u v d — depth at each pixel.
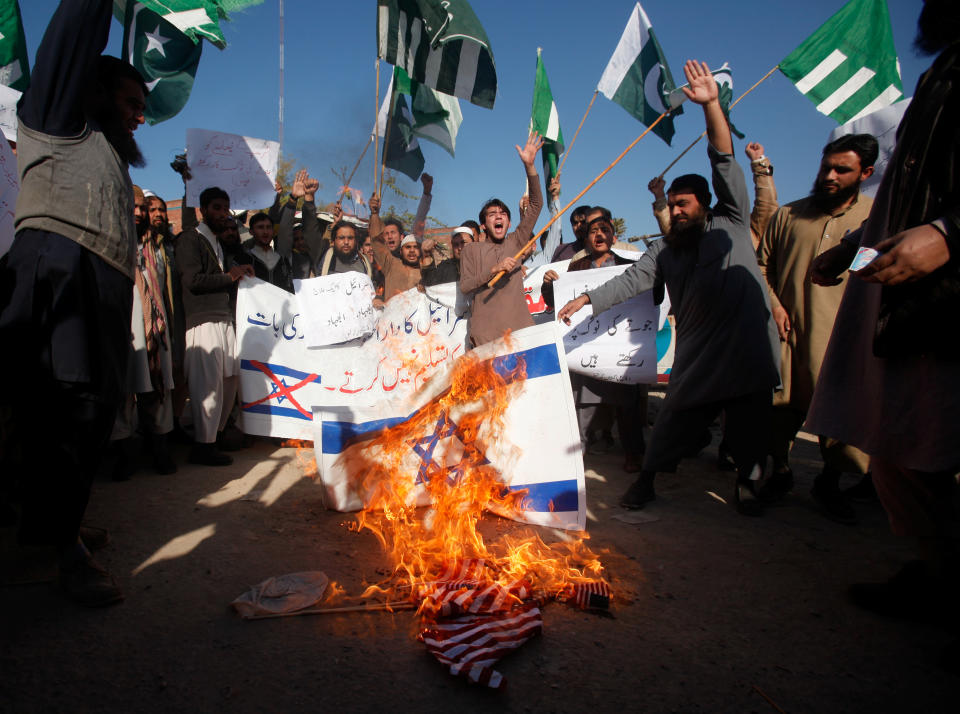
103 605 2.28
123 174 2.43
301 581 2.48
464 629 2.13
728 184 3.54
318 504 3.56
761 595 2.55
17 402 2.23
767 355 3.51
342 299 5.04
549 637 2.18
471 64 5.20
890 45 5.16
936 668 2.03
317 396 5.01
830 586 2.65
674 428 3.66
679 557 2.94
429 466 3.35
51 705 1.72
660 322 4.74
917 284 1.88
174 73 5.05
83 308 2.25
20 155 2.25
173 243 4.66
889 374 2.08
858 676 1.98
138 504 3.47
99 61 2.40
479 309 4.57
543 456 3.22
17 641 2.04
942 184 1.86
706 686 1.91
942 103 1.87
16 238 2.25
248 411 4.91
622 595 2.52
